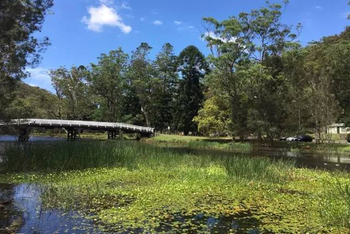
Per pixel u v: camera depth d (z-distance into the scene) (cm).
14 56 1820
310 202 1041
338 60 4316
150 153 2056
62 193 1122
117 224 814
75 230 769
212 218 880
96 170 1622
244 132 4700
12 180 1378
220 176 1462
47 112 7694
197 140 5172
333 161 2748
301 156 3228
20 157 1673
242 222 847
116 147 2003
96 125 5453
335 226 794
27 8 1670
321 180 1504
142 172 1595
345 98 4425
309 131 4938
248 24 4562
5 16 1538
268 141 4650
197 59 6769
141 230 772
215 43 4631
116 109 7294
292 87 4428
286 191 1246
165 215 898
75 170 1616
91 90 7088
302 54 4409
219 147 4312
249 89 4594
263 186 1304
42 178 1412
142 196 1106
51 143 2005
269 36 4538
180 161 1942
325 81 4409
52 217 870
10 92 2041
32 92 8219
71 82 7725
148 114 7338
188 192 1171
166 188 1230
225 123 5028
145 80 7112
